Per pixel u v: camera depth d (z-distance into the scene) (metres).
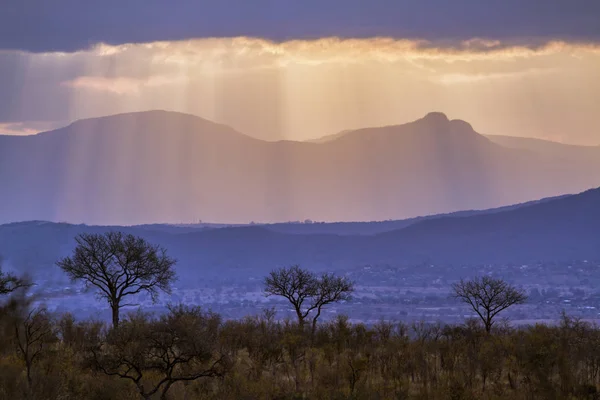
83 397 76.00
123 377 75.50
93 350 79.81
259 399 77.88
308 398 78.88
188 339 75.38
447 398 80.88
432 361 100.25
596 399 82.62
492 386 86.69
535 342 98.56
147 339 75.12
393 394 81.50
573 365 92.81
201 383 79.75
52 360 85.31
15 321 88.44
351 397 78.56
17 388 75.06
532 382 87.25
